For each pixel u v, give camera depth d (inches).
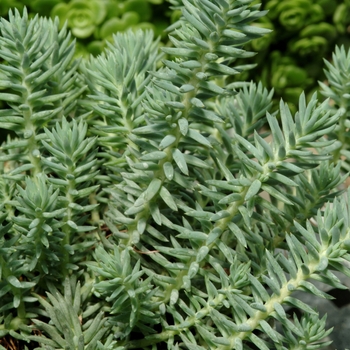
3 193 24.6
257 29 22.3
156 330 24.6
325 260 22.1
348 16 53.6
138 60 25.7
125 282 22.1
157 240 25.1
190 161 23.3
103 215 25.0
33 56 23.9
